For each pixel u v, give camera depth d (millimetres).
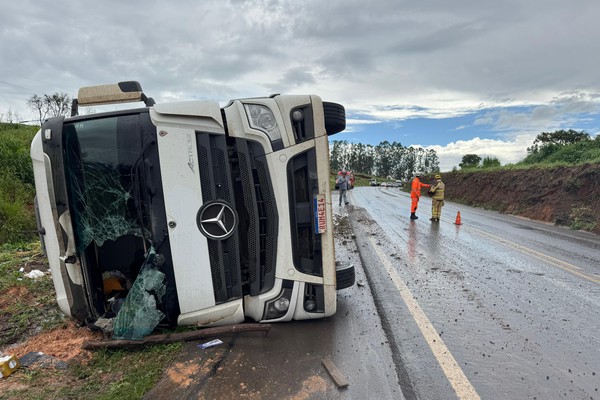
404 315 3914
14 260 6293
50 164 3191
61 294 3455
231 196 3316
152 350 3127
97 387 2639
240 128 3311
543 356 3080
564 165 14328
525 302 4348
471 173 23172
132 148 3229
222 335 3363
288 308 3502
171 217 3197
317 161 3383
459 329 3584
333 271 3564
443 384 2652
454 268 5867
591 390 2602
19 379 2750
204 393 2525
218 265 3348
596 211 10586
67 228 3262
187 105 3168
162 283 3260
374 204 19234
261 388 2584
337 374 2723
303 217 3451
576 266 6031
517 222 12125
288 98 3312
